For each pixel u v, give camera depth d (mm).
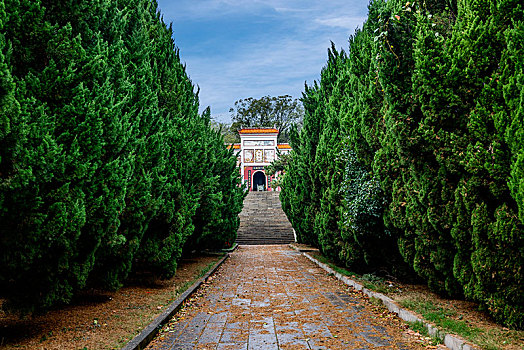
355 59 10172
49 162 3992
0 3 3688
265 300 7477
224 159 15641
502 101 4879
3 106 3547
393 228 7707
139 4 8430
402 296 6953
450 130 5609
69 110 4477
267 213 35156
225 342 4770
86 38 5207
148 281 8852
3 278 4172
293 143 18812
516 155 4426
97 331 4820
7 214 3893
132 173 6336
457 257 5586
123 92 6246
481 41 5086
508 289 4762
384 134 7574
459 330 4633
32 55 4426
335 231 11211
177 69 12000
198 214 12133
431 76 5598
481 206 5023
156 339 4875
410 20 6590
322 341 4773
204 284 9438
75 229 4309
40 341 4340
